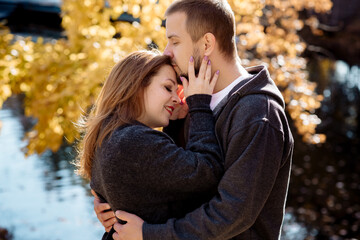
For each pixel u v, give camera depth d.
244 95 1.55
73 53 4.52
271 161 1.46
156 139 1.54
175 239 1.48
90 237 7.75
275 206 1.61
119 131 1.59
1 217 8.62
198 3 1.64
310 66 18.72
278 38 5.61
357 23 10.18
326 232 7.72
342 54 9.99
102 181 1.60
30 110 4.61
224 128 1.55
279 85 5.07
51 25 6.07
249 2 4.50
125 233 1.55
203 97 1.62
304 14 7.92
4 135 15.28
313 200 9.34
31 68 4.37
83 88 4.14
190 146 1.57
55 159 12.62
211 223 1.44
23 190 10.14
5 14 5.83
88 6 4.23
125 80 1.68
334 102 17.08
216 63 1.67
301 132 5.00
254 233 1.59
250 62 5.00
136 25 4.11
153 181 1.53
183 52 1.66
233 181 1.44
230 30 1.67
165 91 1.69
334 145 13.50
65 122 4.57
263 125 1.46
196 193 1.56
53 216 8.62
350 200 9.32
